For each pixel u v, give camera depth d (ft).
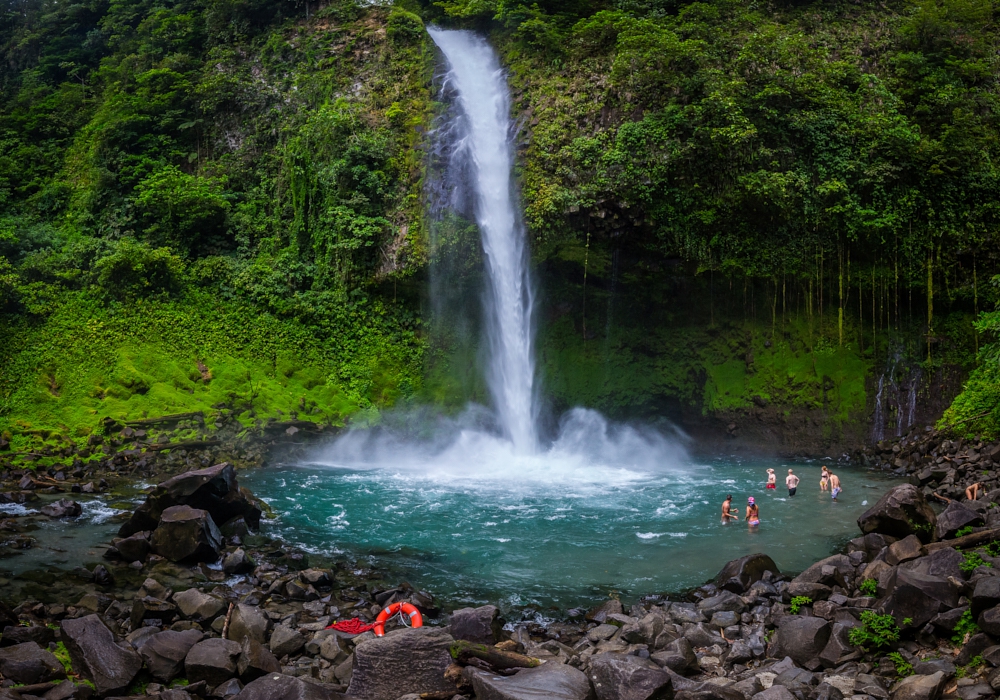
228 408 82.43
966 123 91.86
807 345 89.56
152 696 29.04
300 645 34.37
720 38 96.58
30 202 104.58
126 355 83.61
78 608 37.68
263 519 57.36
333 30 112.98
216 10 118.62
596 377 93.56
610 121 92.63
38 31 134.82
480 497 66.08
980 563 36.78
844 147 90.02
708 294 91.61
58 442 73.10
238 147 108.17
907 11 108.27
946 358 86.28
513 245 90.12
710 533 55.36
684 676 32.45
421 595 40.34
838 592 40.88
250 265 97.40
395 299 94.38
